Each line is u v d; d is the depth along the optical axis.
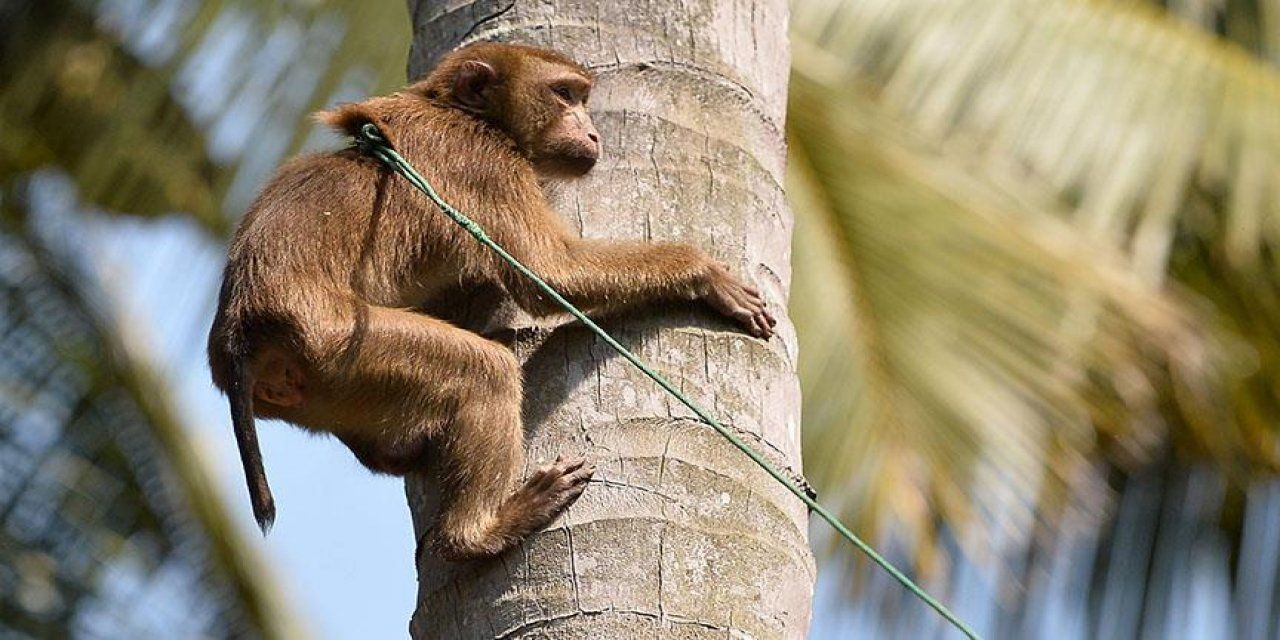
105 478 17.94
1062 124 14.95
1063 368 14.31
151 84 16.47
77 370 18.02
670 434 8.69
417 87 10.88
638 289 9.12
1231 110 15.30
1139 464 17.89
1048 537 15.86
